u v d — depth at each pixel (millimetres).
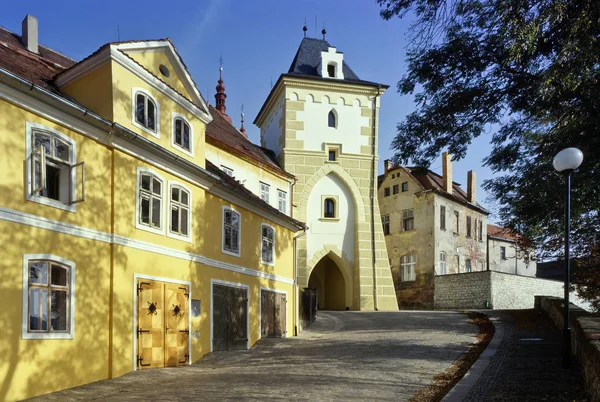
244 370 14000
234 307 19109
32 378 10906
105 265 13250
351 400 9617
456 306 38406
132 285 14039
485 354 14102
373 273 33906
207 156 23906
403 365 13320
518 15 11812
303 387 10906
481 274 36938
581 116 13500
